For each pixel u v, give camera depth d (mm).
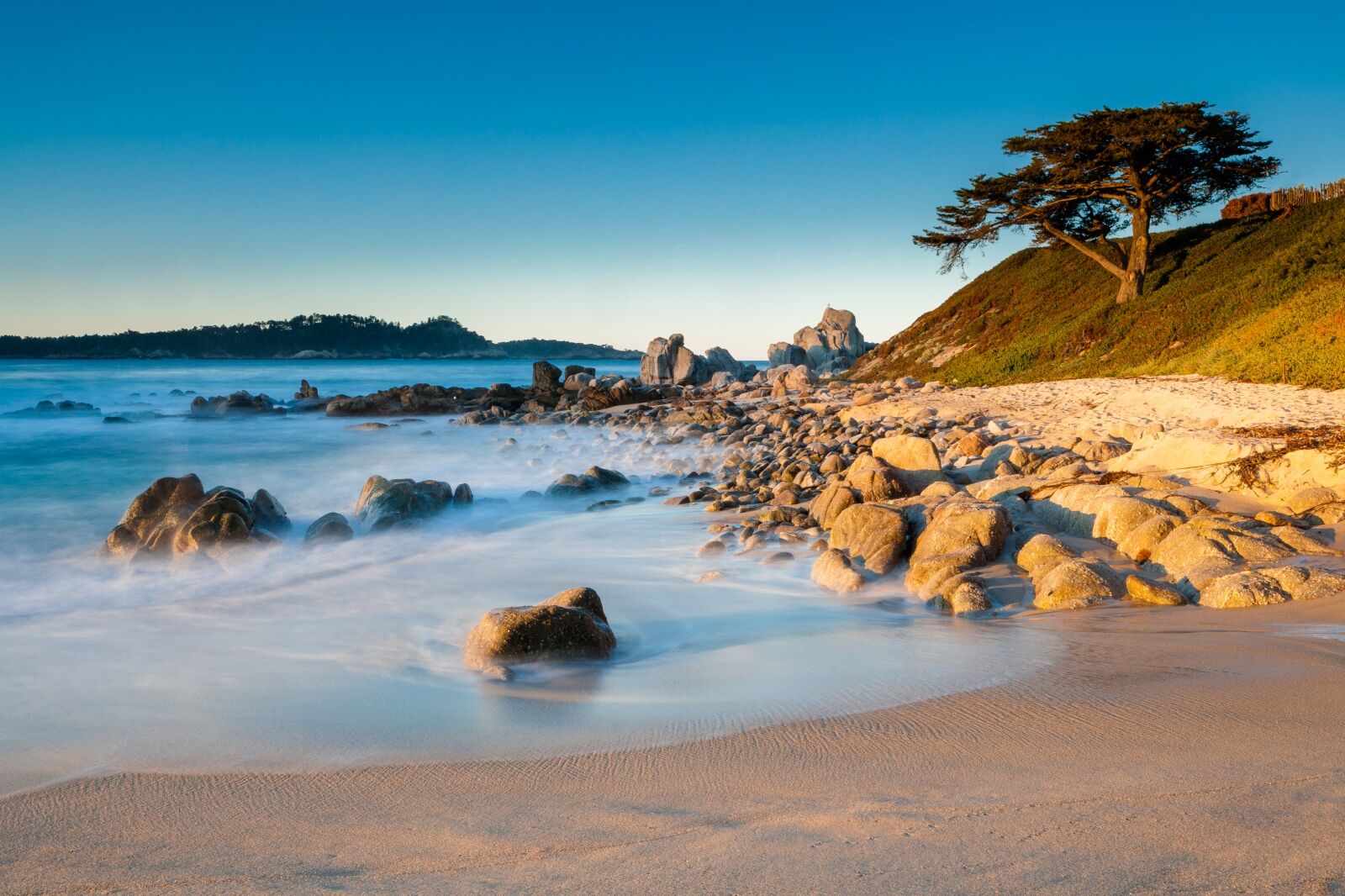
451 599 8789
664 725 4926
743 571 9320
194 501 11914
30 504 15750
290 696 5793
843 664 5969
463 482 18234
